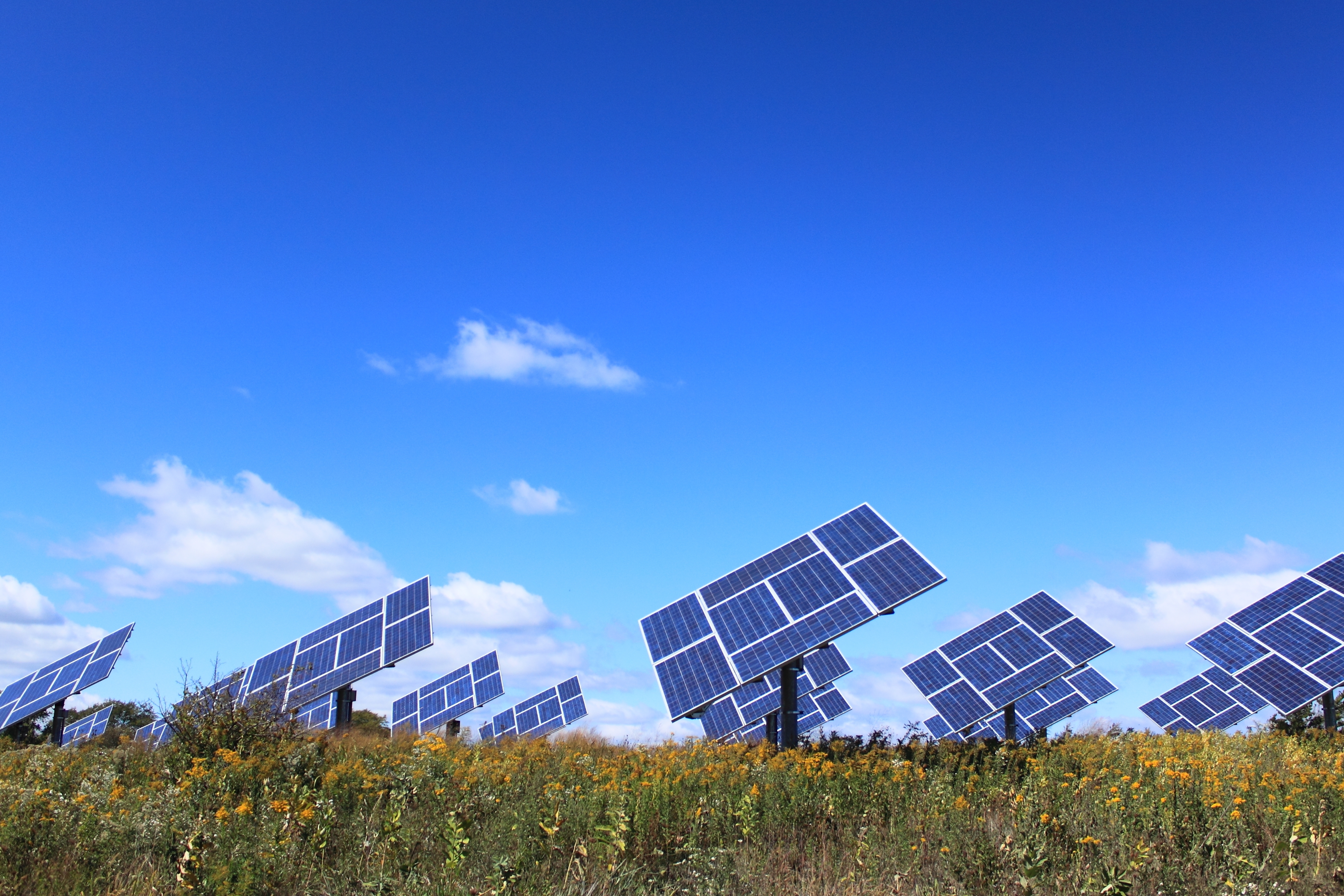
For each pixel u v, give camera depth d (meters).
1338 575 32.84
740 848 11.62
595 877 10.05
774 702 38.28
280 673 21.75
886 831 12.66
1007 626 36.53
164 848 10.44
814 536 27.03
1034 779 14.87
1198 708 39.59
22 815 11.07
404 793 13.49
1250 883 9.59
